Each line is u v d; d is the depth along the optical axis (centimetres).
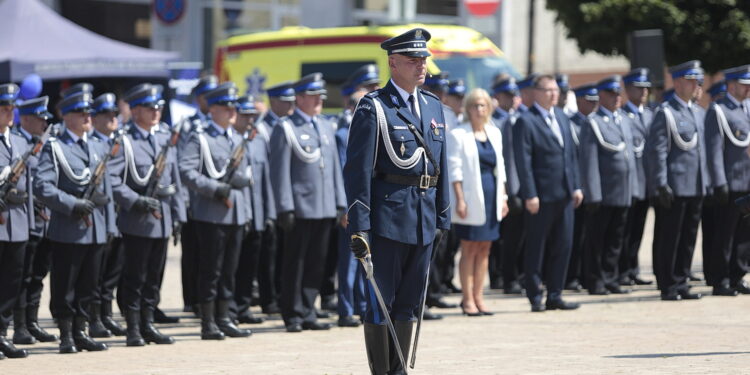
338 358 1900
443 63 3509
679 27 4669
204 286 2167
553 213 2491
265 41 3728
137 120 2136
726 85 2739
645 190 2891
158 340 2111
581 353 1880
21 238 1956
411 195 1479
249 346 2072
